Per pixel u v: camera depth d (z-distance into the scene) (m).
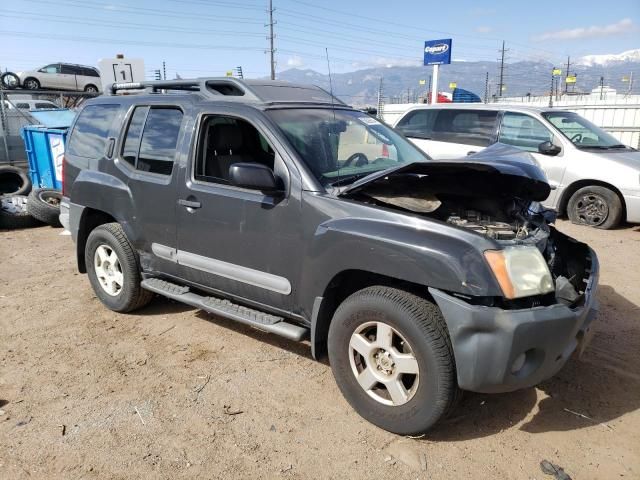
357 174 3.69
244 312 3.84
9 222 8.42
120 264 4.68
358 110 4.60
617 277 5.81
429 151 9.02
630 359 3.98
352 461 2.89
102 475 2.80
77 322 4.72
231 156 4.16
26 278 5.99
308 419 3.27
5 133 12.67
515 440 3.06
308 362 3.96
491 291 2.69
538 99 30.59
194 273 4.11
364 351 3.12
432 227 2.90
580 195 8.18
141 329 4.56
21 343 4.32
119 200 4.53
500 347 2.68
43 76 26.95
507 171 3.16
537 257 2.87
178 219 4.08
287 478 2.78
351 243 3.07
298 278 3.43
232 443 3.04
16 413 3.35
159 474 2.80
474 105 8.95
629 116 14.07
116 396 3.53
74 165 5.07
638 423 3.23
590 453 2.96
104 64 10.52
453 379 2.84
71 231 5.09
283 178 3.45
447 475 2.79
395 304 2.91
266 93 4.09
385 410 3.07
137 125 4.50
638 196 7.59
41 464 2.88
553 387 3.62
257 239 3.59
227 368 3.88
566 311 2.79
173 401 3.46
